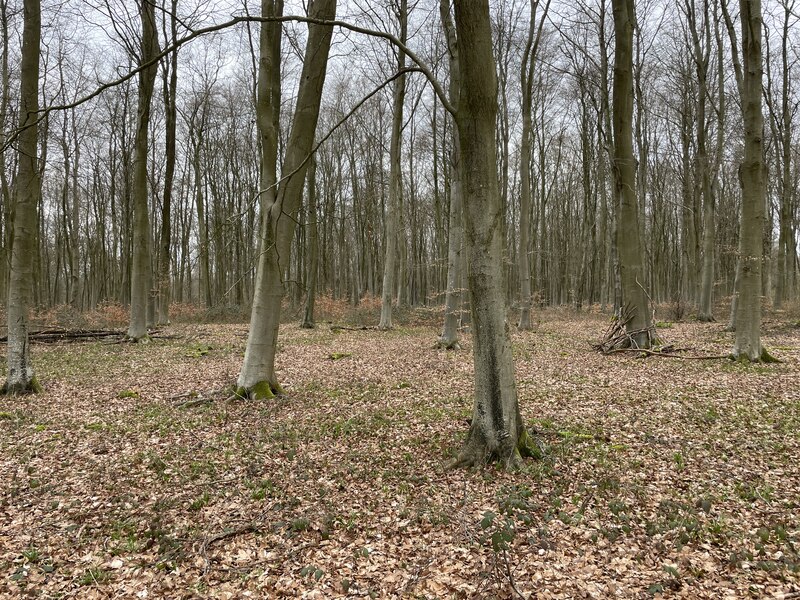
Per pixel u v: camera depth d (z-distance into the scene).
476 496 5.02
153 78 16.62
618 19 13.55
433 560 4.01
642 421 7.20
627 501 4.80
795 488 4.86
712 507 4.60
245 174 35.09
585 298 37.12
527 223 20.05
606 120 19.61
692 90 23.34
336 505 5.00
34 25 9.81
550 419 7.46
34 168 9.99
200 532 4.53
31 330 19.80
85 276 41.44
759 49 10.67
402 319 24.14
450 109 5.48
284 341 17.78
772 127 22.89
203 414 8.33
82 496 5.31
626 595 3.44
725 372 10.48
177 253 36.59
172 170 21.75
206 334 20.02
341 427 7.45
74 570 4.00
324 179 35.84
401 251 28.20
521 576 3.72
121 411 8.62
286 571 3.96
